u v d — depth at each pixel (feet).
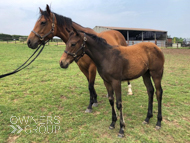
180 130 9.02
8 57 35.04
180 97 13.65
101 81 19.58
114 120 9.21
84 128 9.33
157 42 84.38
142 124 9.73
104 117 10.57
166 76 21.21
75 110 11.68
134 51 9.07
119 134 8.54
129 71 8.70
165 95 14.33
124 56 8.54
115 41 13.42
